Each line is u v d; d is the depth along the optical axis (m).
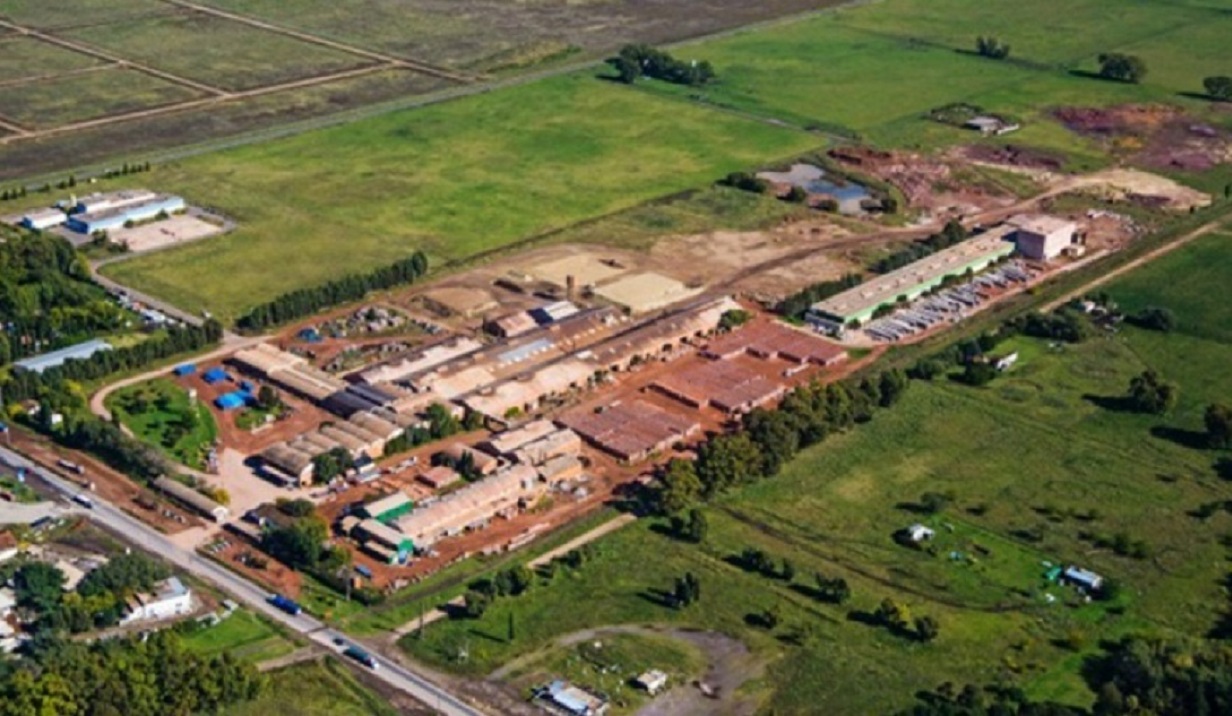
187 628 178.75
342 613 183.25
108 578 181.88
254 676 165.88
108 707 157.25
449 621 182.12
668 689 170.50
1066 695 169.38
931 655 176.38
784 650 177.25
